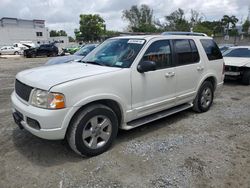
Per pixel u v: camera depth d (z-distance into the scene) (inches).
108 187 114.6
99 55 174.9
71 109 125.2
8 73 538.0
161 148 151.4
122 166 131.5
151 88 163.3
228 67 358.9
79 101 127.2
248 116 212.2
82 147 134.2
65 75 135.6
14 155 143.3
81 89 128.2
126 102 150.3
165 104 177.0
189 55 193.8
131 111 154.3
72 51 1334.9
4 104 253.4
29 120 129.0
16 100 142.8
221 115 214.7
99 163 134.4
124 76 146.9
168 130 180.4
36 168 130.1
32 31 2714.1
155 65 154.3
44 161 136.9
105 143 144.7
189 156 141.7
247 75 349.4
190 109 229.0
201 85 209.5
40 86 125.6
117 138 165.9
